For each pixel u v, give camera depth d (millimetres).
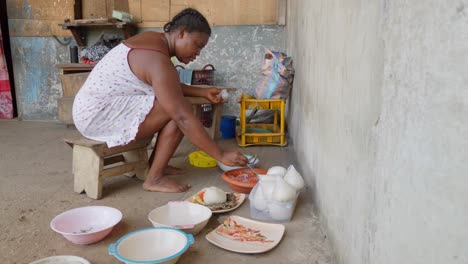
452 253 629
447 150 644
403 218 822
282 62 3381
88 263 1398
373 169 1022
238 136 3600
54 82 4828
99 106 2150
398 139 849
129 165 2311
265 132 3576
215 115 3277
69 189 2312
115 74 2160
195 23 2139
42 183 2416
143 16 4527
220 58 4477
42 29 4719
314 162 2094
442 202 661
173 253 1480
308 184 2277
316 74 2100
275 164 2873
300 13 3037
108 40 4414
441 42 660
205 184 2393
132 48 2121
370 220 1048
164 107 2049
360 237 1146
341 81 1429
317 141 1995
